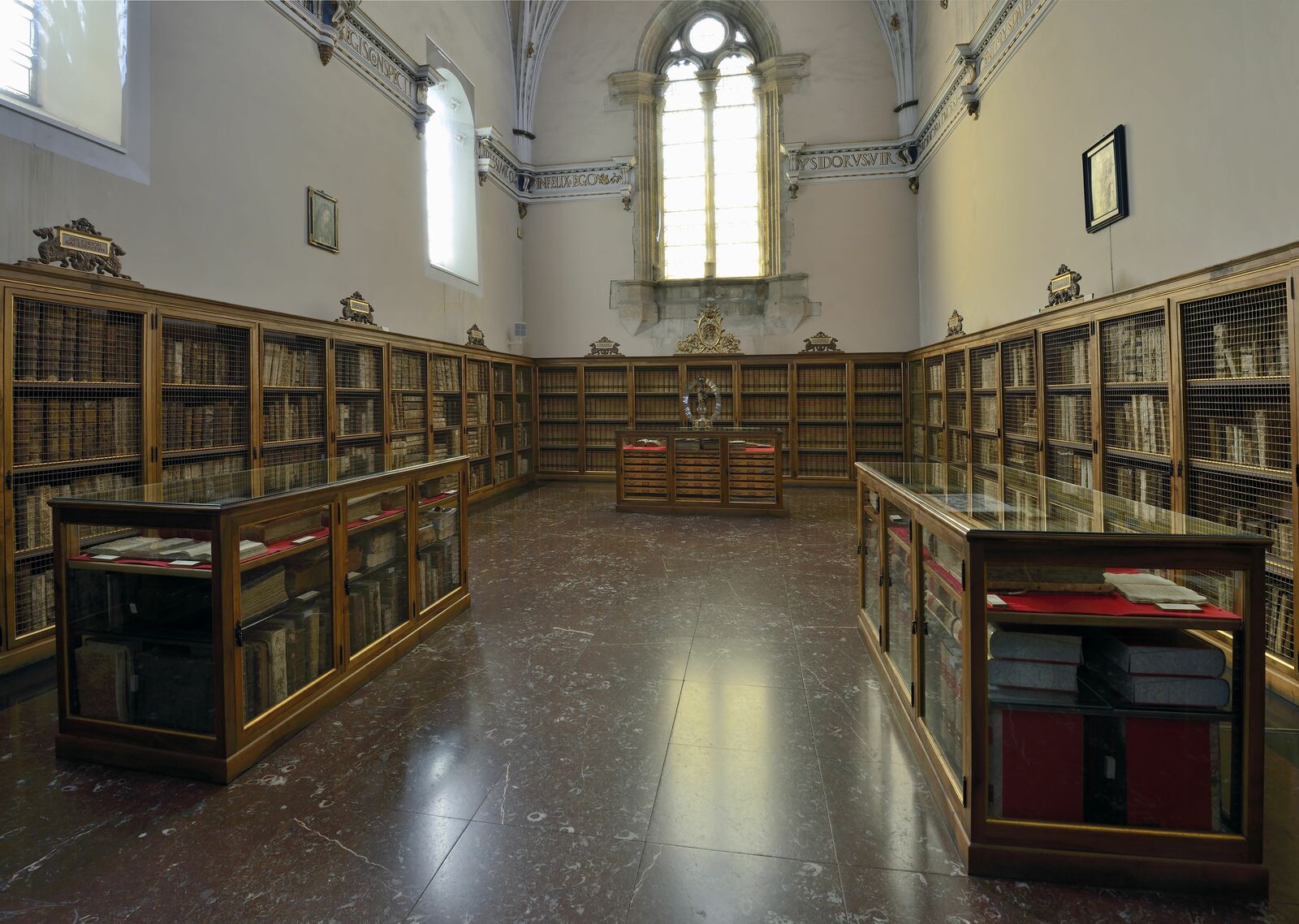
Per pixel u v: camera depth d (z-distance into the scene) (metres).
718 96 12.66
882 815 2.32
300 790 2.50
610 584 5.33
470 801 2.42
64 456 3.98
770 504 8.51
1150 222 4.86
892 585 3.38
